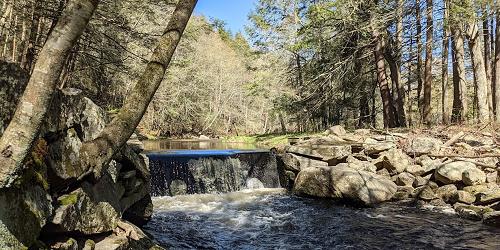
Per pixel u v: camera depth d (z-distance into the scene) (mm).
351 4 15195
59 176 3094
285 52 23438
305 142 12812
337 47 19750
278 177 12602
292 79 25359
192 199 10094
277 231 7238
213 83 43781
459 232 7020
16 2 11102
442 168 9438
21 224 2502
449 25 13953
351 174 9656
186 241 6301
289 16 21719
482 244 6359
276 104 26469
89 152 3113
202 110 42781
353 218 8156
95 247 3678
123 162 5254
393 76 18234
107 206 4043
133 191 5660
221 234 6949
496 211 7473
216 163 11672
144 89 3092
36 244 2764
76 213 3363
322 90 21078
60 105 3309
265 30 22266
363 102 24641
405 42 17656
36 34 11758
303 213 8633
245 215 8438
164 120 38469
